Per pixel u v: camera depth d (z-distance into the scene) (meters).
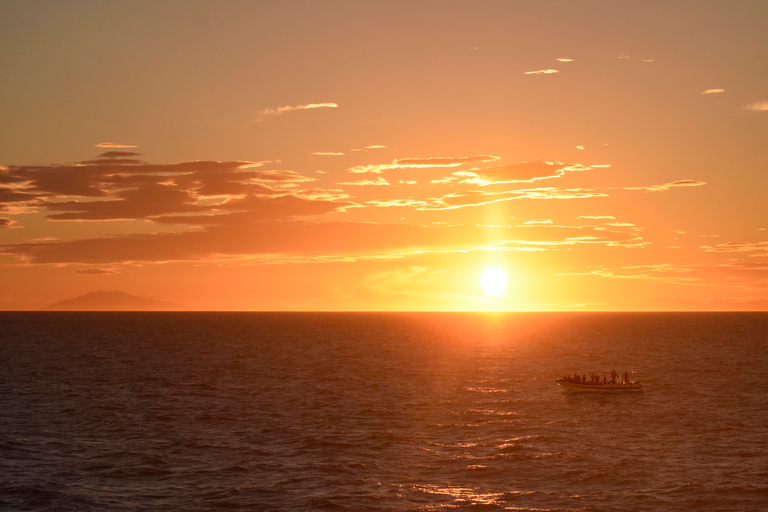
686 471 44.44
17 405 69.00
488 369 109.12
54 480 41.72
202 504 37.78
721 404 72.50
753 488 40.62
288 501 38.34
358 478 42.78
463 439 54.00
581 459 47.47
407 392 80.94
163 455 48.16
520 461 47.00
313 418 62.94
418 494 39.75
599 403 73.00
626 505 37.81
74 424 59.00
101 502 37.88
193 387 84.62
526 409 68.81
